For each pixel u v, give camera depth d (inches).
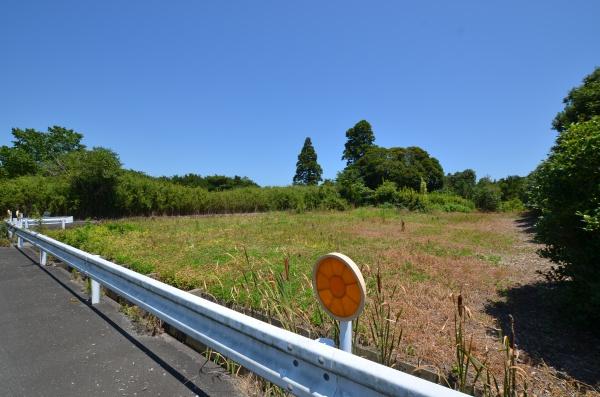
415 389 58.9
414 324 175.5
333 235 515.5
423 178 1657.2
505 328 181.0
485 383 105.0
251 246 406.0
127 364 130.3
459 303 112.3
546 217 196.9
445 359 138.9
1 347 145.9
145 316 177.5
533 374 128.2
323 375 78.0
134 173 1189.1
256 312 171.0
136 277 153.6
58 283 251.1
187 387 114.3
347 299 85.7
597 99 559.5
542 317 195.9
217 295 206.7
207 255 338.3
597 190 171.5
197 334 117.4
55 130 1632.6
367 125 2293.3
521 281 271.0
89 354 138.7
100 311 189.2
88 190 941.2
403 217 909.2
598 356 151.3
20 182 854.5
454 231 601.9
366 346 144.9
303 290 204.4
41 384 117.5
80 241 429.7
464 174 2164.1
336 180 1546.5
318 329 150.9
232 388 113.4
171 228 622.2
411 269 300.2
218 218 936.9
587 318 177.2
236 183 2320.4
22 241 431.8
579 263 177.0
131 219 920.3
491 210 1312.7
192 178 2207.2
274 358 91.3
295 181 2677.2
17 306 199.2
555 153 206.8
